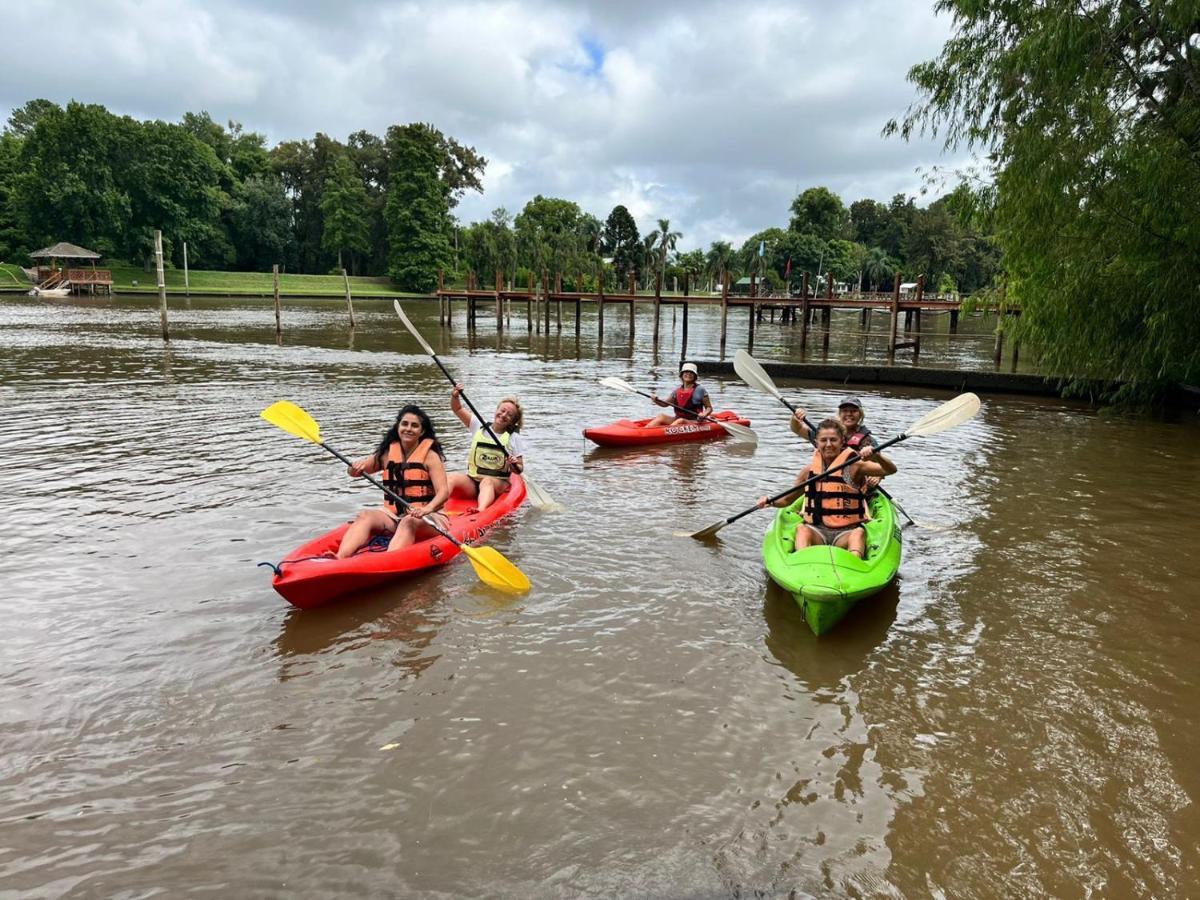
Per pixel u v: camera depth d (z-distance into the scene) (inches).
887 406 554.9
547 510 278.5
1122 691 164.9
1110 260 479.2
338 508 267.9
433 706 153.6
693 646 180.5
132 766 133.9
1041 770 138.3
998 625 194.9
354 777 132.3
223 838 118.1
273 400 495.8
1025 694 163.0
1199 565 236.1
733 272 3078.2
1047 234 478.3
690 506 287.6
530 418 466.0
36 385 538.9
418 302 2437.3
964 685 166.2
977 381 633.6
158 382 569.3
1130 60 440.1
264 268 3245.6
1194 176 426.9
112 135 2529.5
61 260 2484.0
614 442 385.1
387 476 228.4
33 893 106.8
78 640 175.5
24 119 3499.0
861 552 207.3
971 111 489.7
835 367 696.4
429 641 179.6
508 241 3026.6
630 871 112.7
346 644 177.3
